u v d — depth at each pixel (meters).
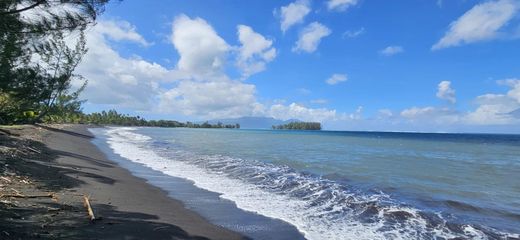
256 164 21.52
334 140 66.69
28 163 14.09
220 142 48.22
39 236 6.27
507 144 66.38
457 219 9.93
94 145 34.25
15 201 8.36
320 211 10.42
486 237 8.34
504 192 14.83
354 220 9.56
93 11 7.66
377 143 58.47
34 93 10.86
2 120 35.06
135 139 50.28
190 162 22.12
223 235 8.04
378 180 17.11
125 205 9.80
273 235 8.21
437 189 15.16
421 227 9.04
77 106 44.41
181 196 12.05
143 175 16.52
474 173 21.36
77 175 13.70
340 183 15.51
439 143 64.94
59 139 31.81
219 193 12.69
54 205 8.52
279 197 12.21
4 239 5.85
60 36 8.19
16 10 7.12
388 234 8.44
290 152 33.16
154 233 7.51
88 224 7.46
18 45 8.70
